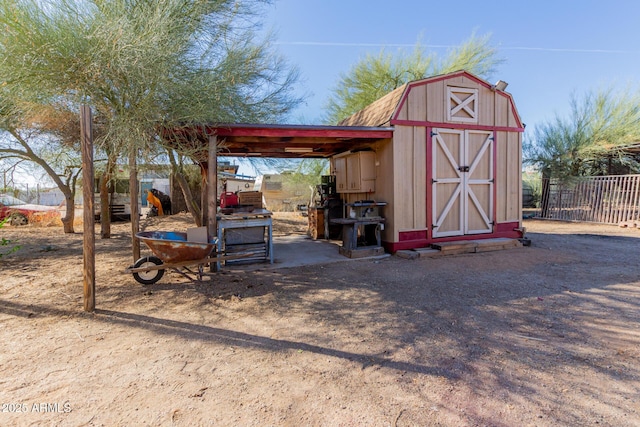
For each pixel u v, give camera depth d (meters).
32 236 8.95
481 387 2.14
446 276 4.84
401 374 2.31
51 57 3.84
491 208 7.08
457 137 6.77
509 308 3.56
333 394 2.09
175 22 4.39
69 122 5.22
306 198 18.97
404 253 6.07
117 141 4.49
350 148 7.61
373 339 2.88
